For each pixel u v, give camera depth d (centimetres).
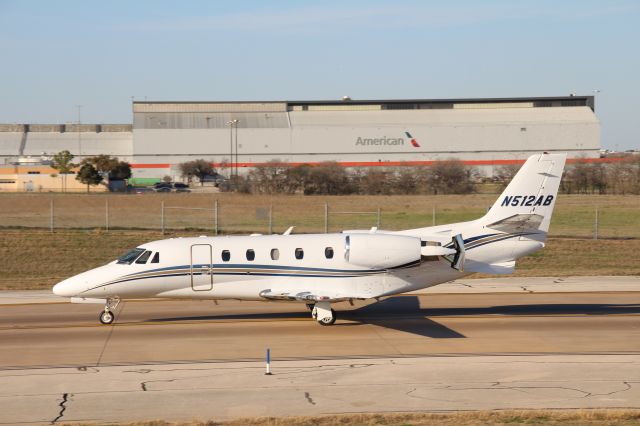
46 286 5625
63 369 3147
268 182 14688
